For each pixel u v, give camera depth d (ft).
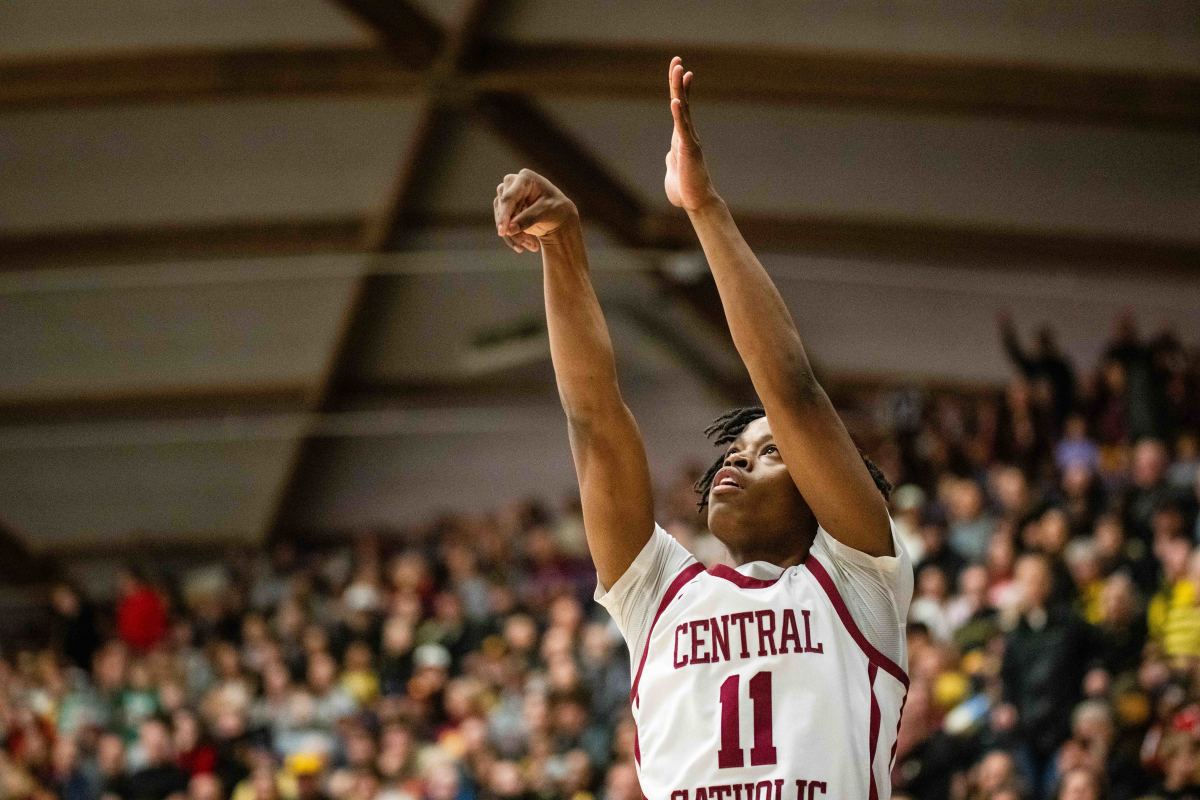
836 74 52.21
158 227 60.13
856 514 10.91
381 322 66.18
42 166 57.47
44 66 52.95
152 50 52.70
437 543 63.77
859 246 59.72
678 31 51.85
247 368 67.51
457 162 57.93
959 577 42.65
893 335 63.98
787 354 10.89
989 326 62.75
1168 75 51.19
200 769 43.29
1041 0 49.49
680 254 60.49
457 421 71.51
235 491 73.00
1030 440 50.01
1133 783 31.45
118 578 74.74
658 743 10.72
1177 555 36.91
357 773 39.58
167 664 53.01
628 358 67.00
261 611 59.77
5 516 72.49
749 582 11.03
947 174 56.90
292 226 60.29
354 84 52.95
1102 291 60.13
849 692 10.62
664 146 57.00
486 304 65.77
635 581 11.49
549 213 11.50
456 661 50.55
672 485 59.77
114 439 70.08
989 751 33.12
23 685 54.34
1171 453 46.80
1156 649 34.73
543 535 57.06
